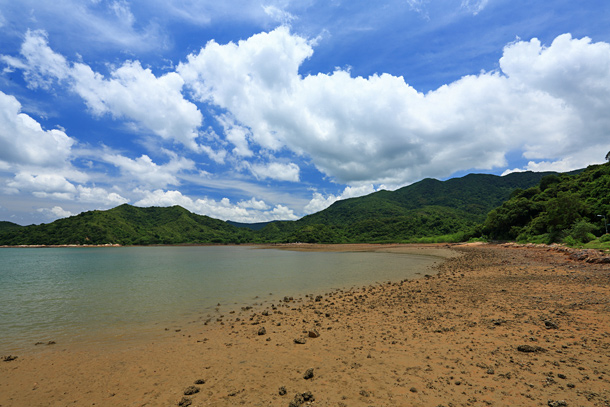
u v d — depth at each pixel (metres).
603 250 31.67
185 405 6.41
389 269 36.97
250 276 33.06
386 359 8.42
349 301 17.55
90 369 8.91
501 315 12.12
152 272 39.34
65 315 16.06
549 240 53.34
